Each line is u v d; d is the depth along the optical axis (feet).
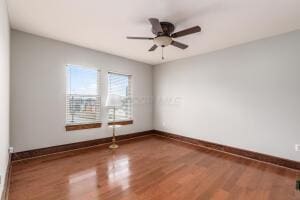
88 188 6.82
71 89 11.64
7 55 7.38
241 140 10.98
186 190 6.79
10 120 9.21
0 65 5.21
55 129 10.86
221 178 7.85
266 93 9.92
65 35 9.95
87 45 11.66
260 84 10.16
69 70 11.54
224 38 10.08
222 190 6.84
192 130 13.89
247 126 10.71
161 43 8.22
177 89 15.10
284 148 9.27
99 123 13.05
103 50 12.76
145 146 12.94
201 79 13.28
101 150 11.77
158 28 7.27
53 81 10.73
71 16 7.69
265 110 9.96
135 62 15.69
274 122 9.62
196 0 6.38
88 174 8.04
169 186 7.08
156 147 12.70
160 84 16.66
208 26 8.52
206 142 12.87
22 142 9.63
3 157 5.97
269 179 7.80
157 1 6.46
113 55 13.92
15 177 7.65
